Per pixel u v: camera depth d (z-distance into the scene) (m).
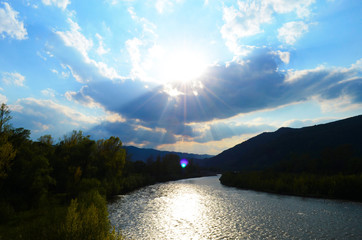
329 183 74.00
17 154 43.34
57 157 62.75
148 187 99.19
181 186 105.06
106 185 67.75
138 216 42.72
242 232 33.94
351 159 111.12
